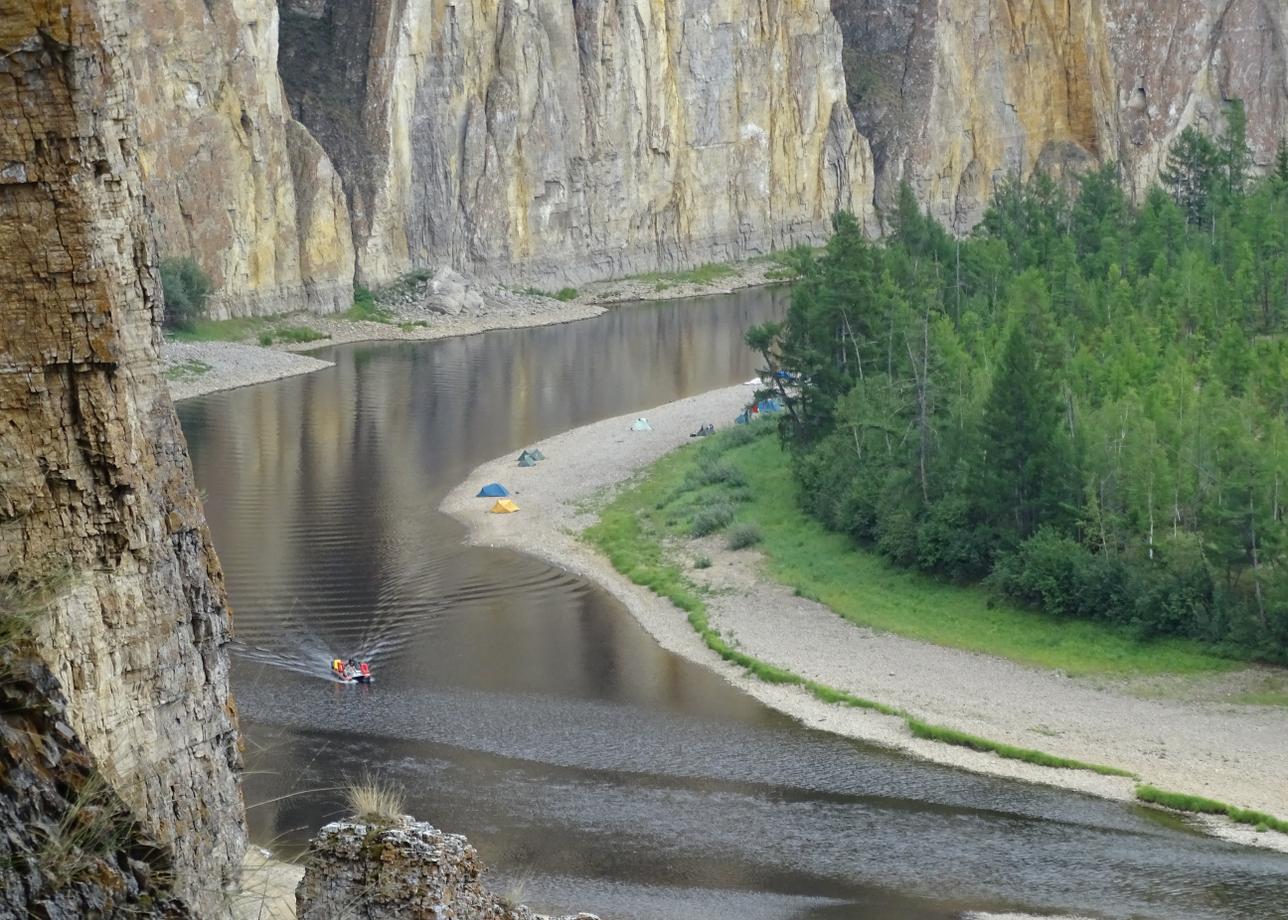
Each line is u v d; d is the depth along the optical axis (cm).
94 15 2970
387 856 2836
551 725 6819
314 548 9525
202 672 3416
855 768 6469
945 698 7281
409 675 7400
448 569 9250
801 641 8050
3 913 2130
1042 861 5612
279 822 5578
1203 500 8350
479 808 5903
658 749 6594
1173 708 7175
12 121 2889
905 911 5162
